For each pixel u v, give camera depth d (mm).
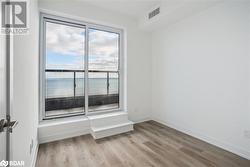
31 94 1722
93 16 2951
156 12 2914
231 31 2174
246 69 2018
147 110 3791
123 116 3281
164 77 3445
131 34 3492
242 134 2061
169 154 2123
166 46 3377
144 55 3734
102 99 3471
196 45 2697
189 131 2844
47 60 2754
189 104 2850
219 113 2344
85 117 2979
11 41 965
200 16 2617
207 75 2516
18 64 1162
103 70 3418
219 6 2324
